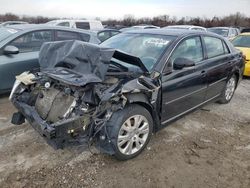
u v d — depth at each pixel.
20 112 3.86
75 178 3.15
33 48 5.96
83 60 3.40
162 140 4.12
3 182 3.04
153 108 3.64
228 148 4.01
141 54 4.06
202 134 4.41
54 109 3.32
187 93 4.27
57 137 2.95
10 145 3.78
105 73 3.25
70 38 6.66
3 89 5.48
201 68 4.51
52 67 3.68
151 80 3.55
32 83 3.78
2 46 5.46
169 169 3.41
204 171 3.42
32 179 3.10
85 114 3.10
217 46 5.23
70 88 3.29
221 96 5.70
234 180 3.27
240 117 5.26
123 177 3.21
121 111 3.28
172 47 3.98
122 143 3.36
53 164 3.38
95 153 3.63
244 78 8.91
